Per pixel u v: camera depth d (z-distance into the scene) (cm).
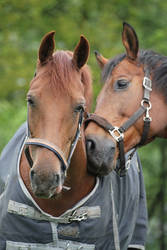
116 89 671
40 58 548
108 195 604
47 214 564
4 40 1378
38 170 511
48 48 547
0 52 1349
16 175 578
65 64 541
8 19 1345
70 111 530
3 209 579
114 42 1412
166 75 689
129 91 671
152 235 1488
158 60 700
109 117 654
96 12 1498
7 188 582
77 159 571
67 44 1412
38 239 567
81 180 582
